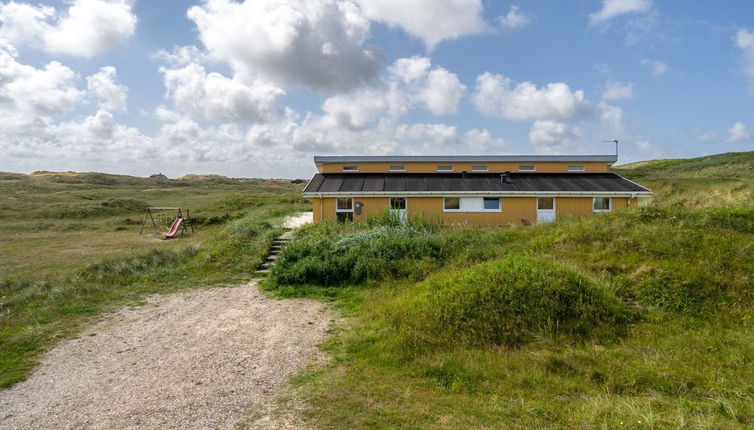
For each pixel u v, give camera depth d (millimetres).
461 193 18516
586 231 12039
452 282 8367
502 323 6980
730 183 27000
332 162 22562
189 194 61438
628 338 6859
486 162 22344
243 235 16438
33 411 4984
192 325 8312
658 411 4633
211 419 4688
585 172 22188
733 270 8922
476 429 4391
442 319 7188
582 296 7582
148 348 7094
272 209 26562
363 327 7770
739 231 11750
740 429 4180
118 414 4863
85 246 18469
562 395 5172
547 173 22188
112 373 6090
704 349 6355
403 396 5172
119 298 10297
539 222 17516
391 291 9750
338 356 6551
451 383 5535
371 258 11586
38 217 28828
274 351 6863
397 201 18812
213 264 13414
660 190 30141
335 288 10812
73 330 8031
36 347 7172
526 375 5625
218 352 6859
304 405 4980
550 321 7008
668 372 5516
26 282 10953
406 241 12562
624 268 9547
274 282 11375
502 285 7723
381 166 22625
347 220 17750
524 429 4387
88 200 41344
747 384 5176
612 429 4297
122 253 15438
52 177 75625
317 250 12719
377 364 6180
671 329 7172
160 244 18906
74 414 4891
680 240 10602
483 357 6191
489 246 12344
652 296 8352
